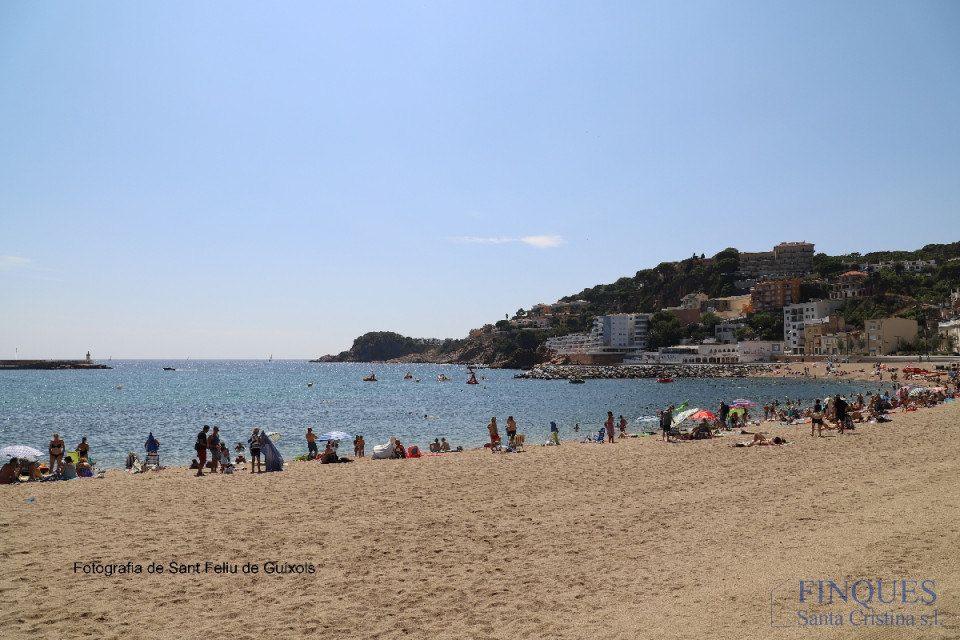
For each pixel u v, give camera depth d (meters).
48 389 123.56
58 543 12.89
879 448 25.08
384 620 8.94
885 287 178.62
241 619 9.00
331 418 63.59
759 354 178.75
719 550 11.89
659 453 26.66
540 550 12.24
